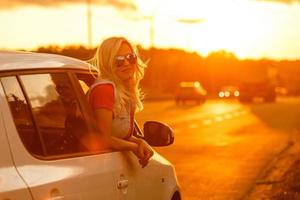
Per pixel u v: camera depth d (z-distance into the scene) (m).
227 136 24.58
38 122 4.52
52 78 4.88
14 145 4.18
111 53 5.35
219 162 16.73
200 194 12.12
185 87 57.44
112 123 5.31
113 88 5.23
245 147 20.50
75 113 5.00
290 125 30.66
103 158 5.04
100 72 5.39
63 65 5.09
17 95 4.40
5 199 3.89
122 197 5.19
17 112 4.34
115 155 5.21
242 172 14.99
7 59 4.50
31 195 4.09
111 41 5.40
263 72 62.81
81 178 4.63
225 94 81.06
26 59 4.68
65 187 4.43
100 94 5.17
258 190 12.48
